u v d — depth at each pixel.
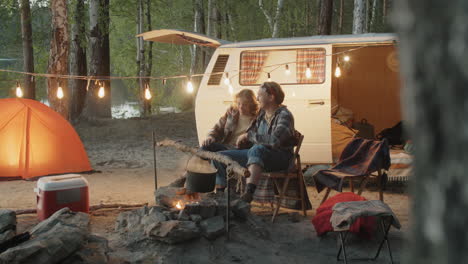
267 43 6.66
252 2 27.03
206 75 6.70
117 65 33.34
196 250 3.97
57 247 3.43
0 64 22.05
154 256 3.85
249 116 5.43
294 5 26.06
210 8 23.83
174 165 8.43
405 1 0.72
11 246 3.65
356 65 8.49
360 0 13.59
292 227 4.74
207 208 4.38
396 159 6.25
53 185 4.63
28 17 16.09
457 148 0.66
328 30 14.22
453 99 0.66
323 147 6.35
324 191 6.47
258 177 4.62
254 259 3.87
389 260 3.88
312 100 6.34
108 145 10.95
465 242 0.67
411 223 0.76
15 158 6.74
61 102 10.85
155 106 29.19
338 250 4.11
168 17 27.20
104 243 3.89
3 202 5.63
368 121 8.60
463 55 0.65
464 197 0.66
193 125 14.49
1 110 6.72
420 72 0.70
